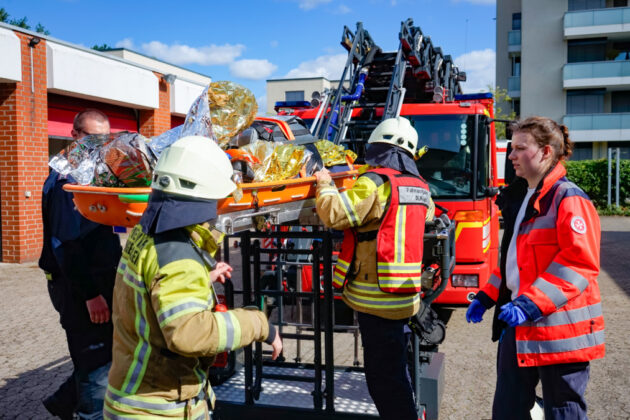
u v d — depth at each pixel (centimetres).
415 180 297
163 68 2594
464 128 586
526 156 258
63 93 1116
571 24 2856
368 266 290
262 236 319
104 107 1279
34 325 625
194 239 200
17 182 995
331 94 636
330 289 311
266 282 413
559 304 237
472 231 563
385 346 289
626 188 2191
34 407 408
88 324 323
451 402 418
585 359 245
